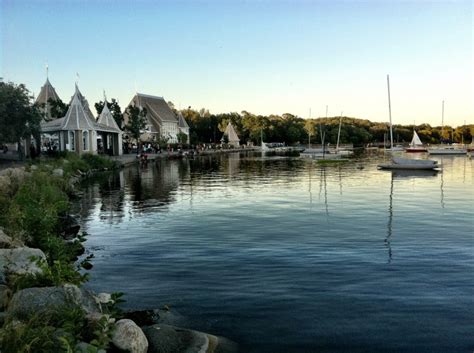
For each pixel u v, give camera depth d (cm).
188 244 1573
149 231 1805
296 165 6203
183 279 1186
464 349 798
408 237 1653
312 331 873
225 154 10619
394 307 980
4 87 4238
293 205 2469
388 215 2133
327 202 2578
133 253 1461
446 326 887
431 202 2566
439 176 4322
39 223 1454
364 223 1931
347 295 1052
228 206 2452
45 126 6181
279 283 1141
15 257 1005
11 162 4297
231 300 1033
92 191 3198
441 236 1666
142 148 8169
